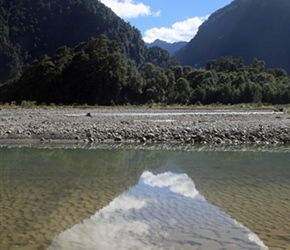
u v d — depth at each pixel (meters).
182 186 12.33
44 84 88.38
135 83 89.38
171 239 7.51
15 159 17.00
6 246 7.00
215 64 143.25
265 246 7.16
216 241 7.39
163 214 9.16
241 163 17.16
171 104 87.38
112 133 24.45
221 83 105.12
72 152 19.50
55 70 89.19
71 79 87.94
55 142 22.42
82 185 12.14
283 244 7.27
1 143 21.53
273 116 40.31
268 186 12.34
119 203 10.09
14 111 43.09
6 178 12.96
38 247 7.02
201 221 8.62
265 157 19.06
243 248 7.05
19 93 92.88
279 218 8.88
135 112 46.97
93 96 85.81
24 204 9.77
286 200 10.55
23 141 22.25
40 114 37.66
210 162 17.34
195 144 23.45
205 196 10.98
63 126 25.70
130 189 11.76
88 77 85.81
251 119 35.00
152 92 91.62
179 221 8.63
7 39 177.38
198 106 75.06
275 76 129.38
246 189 11.91
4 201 10.01
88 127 25.52
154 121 30.59
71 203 9.97
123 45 189.75
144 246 7.17
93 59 86.88
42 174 13.82
